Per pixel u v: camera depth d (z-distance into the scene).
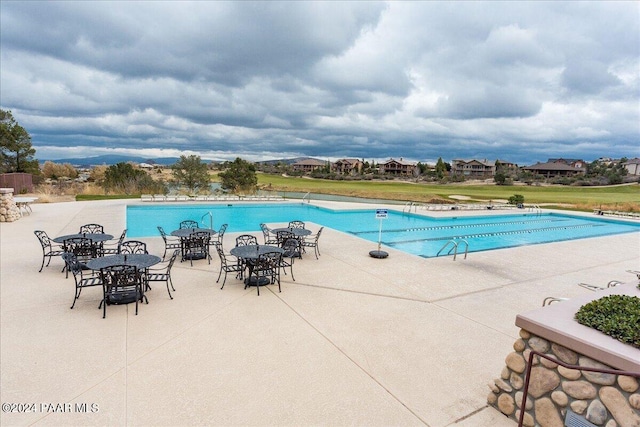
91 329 4.21
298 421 2.72
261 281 6.17
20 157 26.03
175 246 7.98
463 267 7.59
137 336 4.07
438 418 2.80
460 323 4.68
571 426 2.33
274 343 3.99
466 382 3.32
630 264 8.27
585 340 2.22
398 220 17.03
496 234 14.12
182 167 28.62
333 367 3.52
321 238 10.48
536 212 19.56
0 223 11.43
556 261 8.42
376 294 5.72
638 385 1.97
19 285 5.71
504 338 4.27
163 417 2.72
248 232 11.36
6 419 2.65
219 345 3.90
